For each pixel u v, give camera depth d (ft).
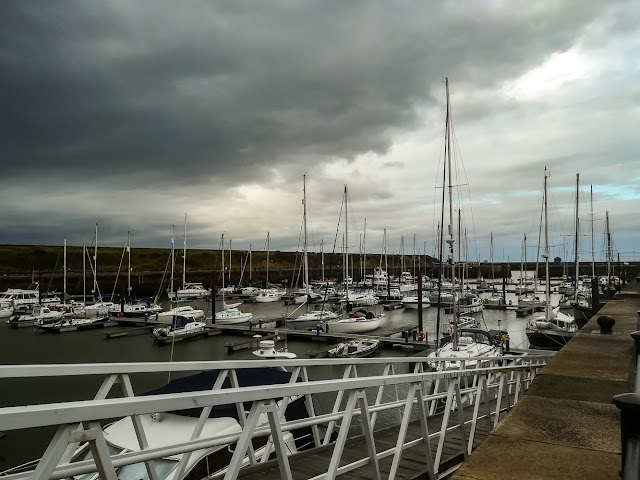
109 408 7.77
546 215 146.92
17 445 55.01
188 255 488.44
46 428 59.82
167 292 288.30
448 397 21.27
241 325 156.66
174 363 14.53
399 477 19.08
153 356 116.67
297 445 30.71
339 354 108.27
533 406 18.63
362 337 126.82
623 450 8.96
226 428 23.40
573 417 17.25
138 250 474.08
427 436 18.88
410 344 116.78
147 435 23.09
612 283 264.31
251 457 20.54
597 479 12.24
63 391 78.02
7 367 10.87
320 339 130.93
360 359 23.72
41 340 141.79
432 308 225.76
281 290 302.04
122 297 192.75
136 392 77.05
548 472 12.66
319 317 151.64
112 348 128.36
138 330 153.17
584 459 13.51
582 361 27.14
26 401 72.18
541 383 22.41
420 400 18.69
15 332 157.89
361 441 25.05
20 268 353.10
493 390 48.73
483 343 90.99
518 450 14.16
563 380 22.90
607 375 23.84
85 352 123.44
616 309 51.85
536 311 209.56
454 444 25.12
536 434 15.51
